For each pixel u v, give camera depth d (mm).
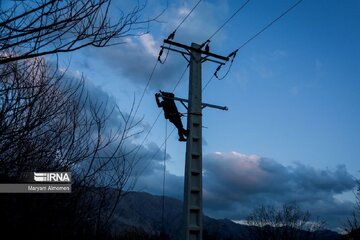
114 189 6078
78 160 5391
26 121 4402
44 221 5141
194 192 10016
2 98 4199
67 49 3383
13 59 3156
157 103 10938
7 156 4465
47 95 4980
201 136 10773
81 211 5621
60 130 5258
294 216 40562
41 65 4934
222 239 45000
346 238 23516
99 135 5727
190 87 11461
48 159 5156
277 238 39281
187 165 10227
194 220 9703
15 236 4996
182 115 10953
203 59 12133
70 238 5449
